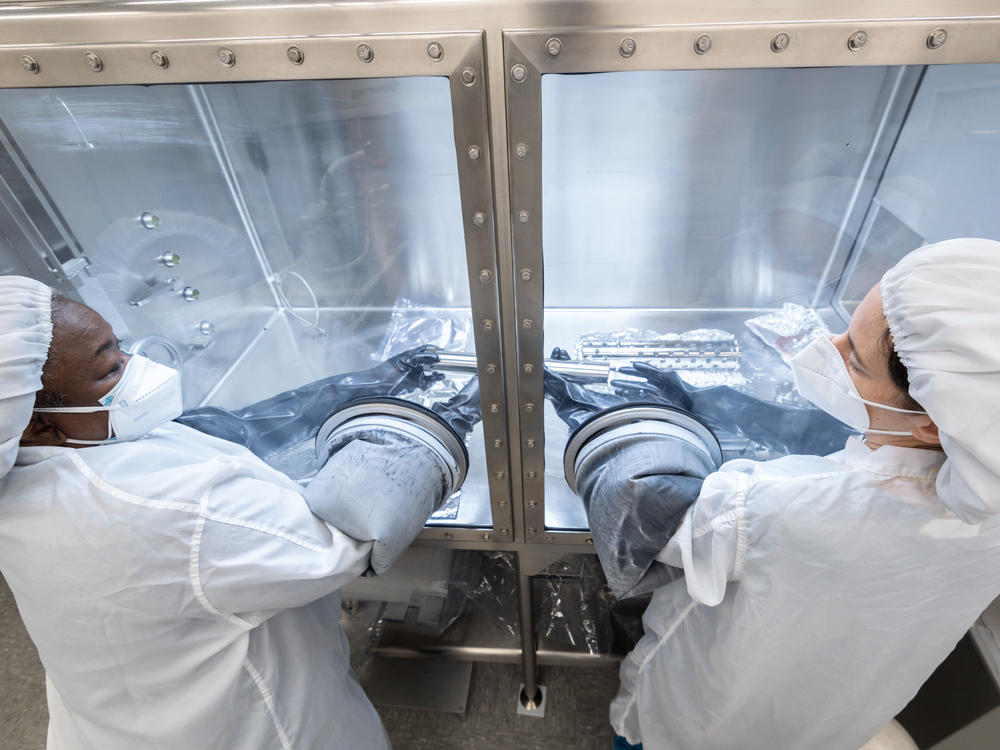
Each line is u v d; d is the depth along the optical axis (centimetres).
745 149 92
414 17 53
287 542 71
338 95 91
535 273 68
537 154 59
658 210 101
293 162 103
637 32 52
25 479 65
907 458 61
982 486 50
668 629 92
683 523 73
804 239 104
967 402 49
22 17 55
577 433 91
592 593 142
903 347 56
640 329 114
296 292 121
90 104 87
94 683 71
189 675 73
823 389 68
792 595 68
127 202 100
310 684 87
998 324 48
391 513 76
